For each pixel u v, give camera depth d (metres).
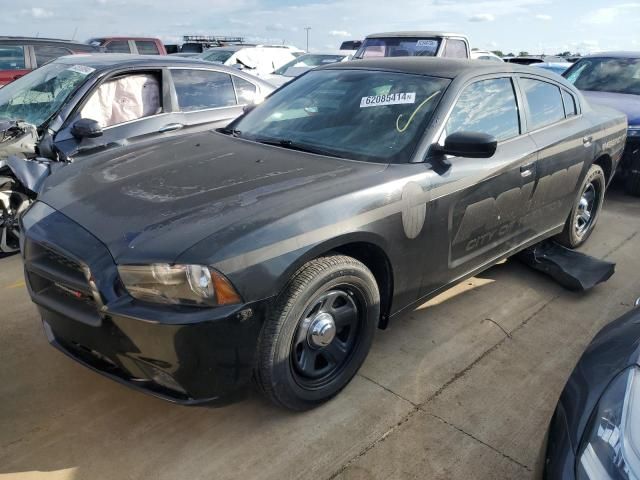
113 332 2.21
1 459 2.37
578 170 4.29
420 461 2.44
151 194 2.57
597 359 1.96
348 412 2.72
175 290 2.13
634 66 7.63
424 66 3.54
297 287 2.37
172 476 2.31
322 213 2.45
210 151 3.17
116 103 5.02
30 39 9.54
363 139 3.13
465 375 3.06
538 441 2.59
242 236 2.22
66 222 2.47
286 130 3.42
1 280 4.12
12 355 3.12
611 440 1.58
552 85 4.19
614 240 5.23
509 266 4.52
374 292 2.77
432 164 2.98
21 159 4.32
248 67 14.18
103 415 2.66
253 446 2.49
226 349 2.21
